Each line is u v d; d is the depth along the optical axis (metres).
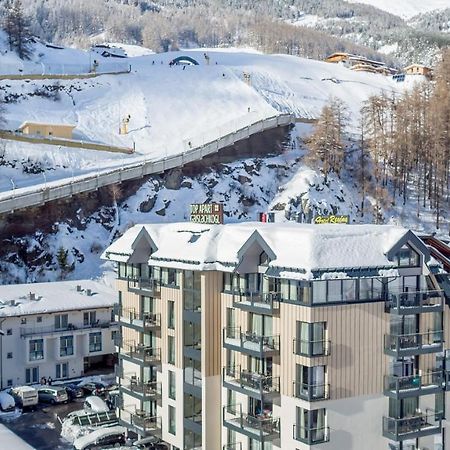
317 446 42.31
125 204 115.00
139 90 169.25
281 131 138.12
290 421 43.81
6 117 142.00
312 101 188.00
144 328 55.91
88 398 67.25
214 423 50.59
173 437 54.12
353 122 165.00
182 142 142.38
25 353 74.62
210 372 50.28
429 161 134.12
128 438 58.91
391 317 45.09
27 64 180.50
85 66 189.62
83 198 110.94
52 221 106.12
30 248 101.50
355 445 43.88
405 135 136.62
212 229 51.38
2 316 73.25
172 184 121.31
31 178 121.06
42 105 154.00
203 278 49.78
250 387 45.91
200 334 50.78
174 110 161.88
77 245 105.50
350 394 43.56
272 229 46.06
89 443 56.91
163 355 55.09
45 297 79.31
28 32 197.12
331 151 132.50
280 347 44.59
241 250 46.47
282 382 44.47
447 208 130.12
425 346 45.06
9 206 102.12
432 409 46.72
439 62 186.38
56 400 69.62
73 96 161.12
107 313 81.06
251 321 47.78
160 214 116.12
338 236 43.81
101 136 145.00
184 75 183.38
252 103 170.62
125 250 58.53
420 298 45.28
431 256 48.12
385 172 134.75
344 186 130.38
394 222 124.94
